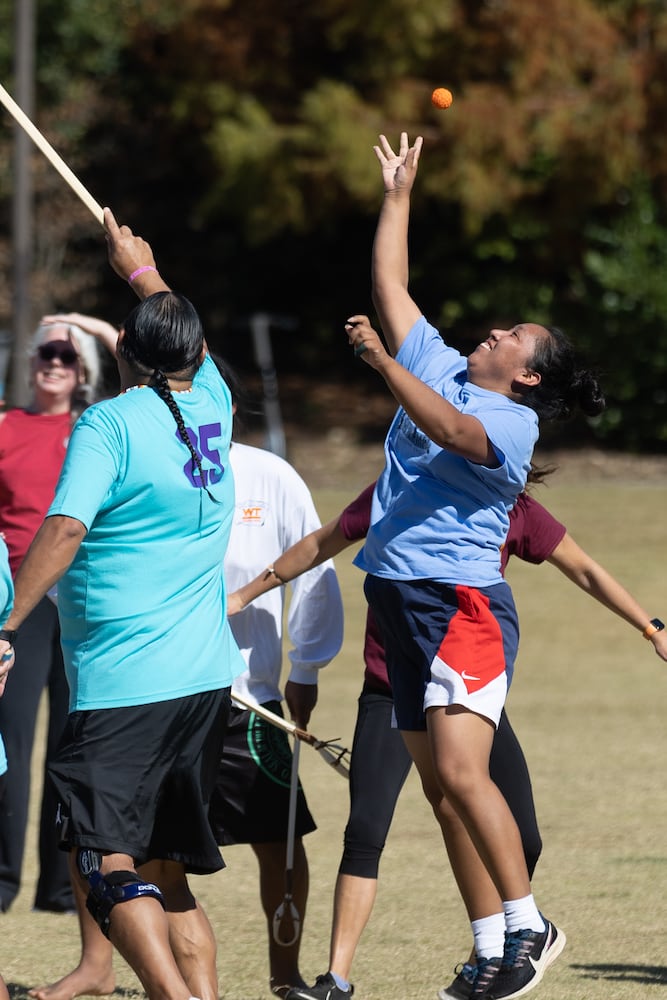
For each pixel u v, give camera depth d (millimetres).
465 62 99062
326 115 95625
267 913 18672
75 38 110500
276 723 17328
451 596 14914
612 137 93938
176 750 14398
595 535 68750
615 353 95375
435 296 110125
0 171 105875
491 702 14836
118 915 13625
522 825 16656
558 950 14969
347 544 17031
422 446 15203
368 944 20016
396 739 17391
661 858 24469
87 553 14211
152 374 14695
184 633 14375
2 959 19688
